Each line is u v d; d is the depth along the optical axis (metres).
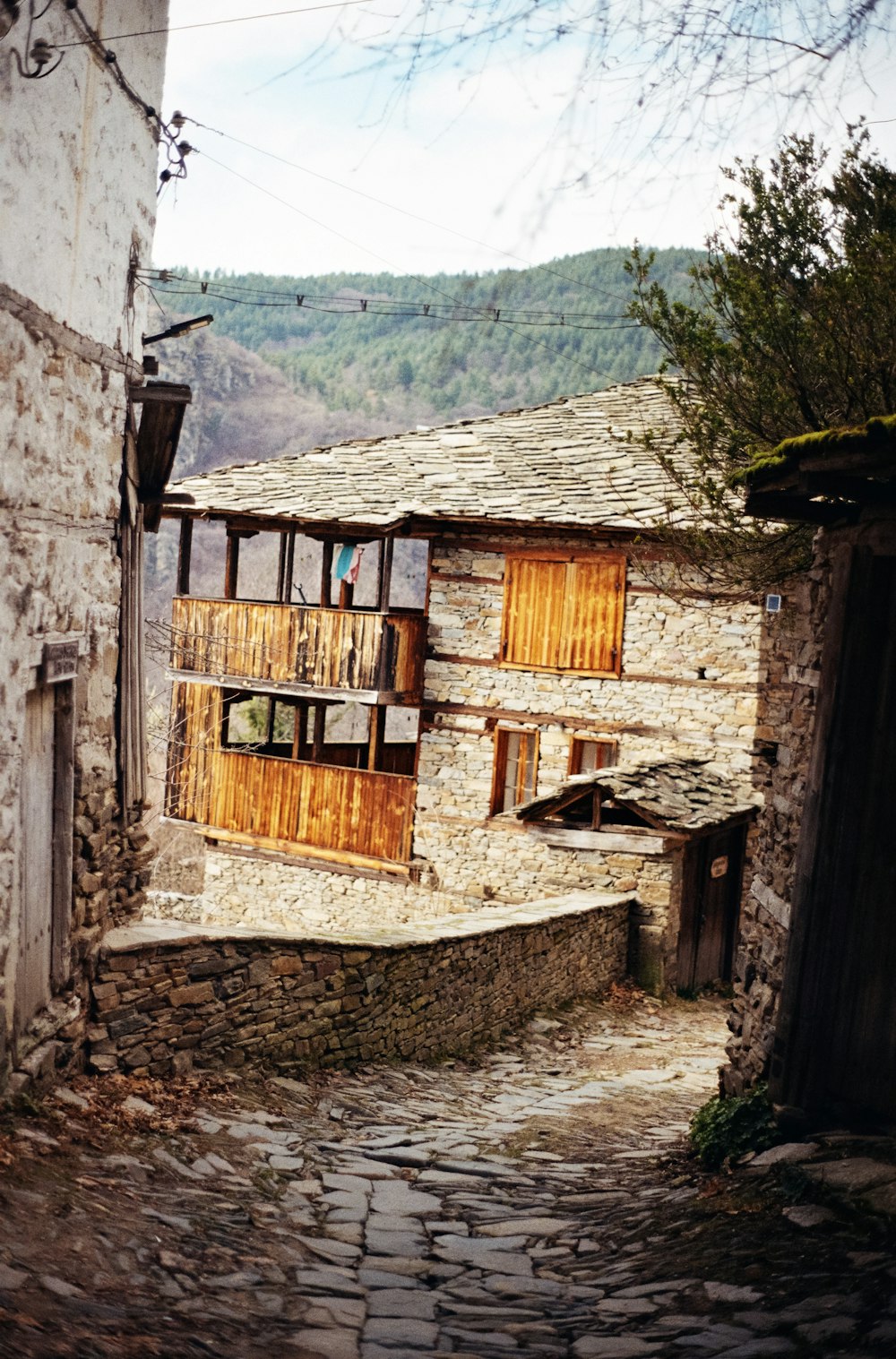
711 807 13.95
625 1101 8.89
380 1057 9.02
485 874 16.28
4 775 5.05
